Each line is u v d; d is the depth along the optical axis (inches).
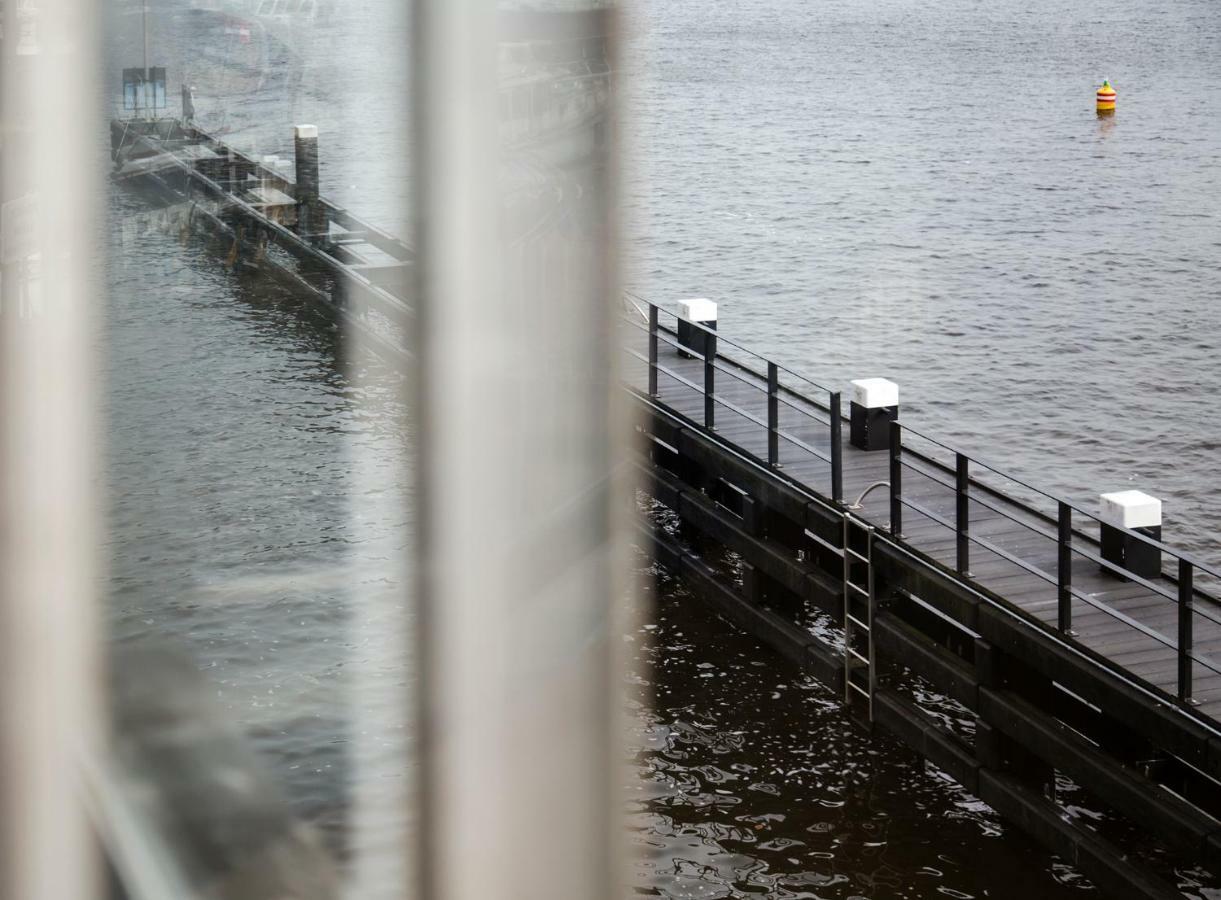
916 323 1640.0
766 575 745.0
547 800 131.3
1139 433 1261.1
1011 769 559.5
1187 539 1045.8
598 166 132.4
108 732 119.0
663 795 621.6
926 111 3339.1
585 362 132.6
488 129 125.6
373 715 121.7
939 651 593.6
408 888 121.3
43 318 124.0
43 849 119.9
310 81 123.3
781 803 615.8
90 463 121.7
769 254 1988.2
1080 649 506.9
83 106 124.3
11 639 120.6
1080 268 1873.8
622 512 135.7
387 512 123.6
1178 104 3368.6
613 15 132.0
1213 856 449.1
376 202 124.1
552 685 130.6
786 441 756.0
